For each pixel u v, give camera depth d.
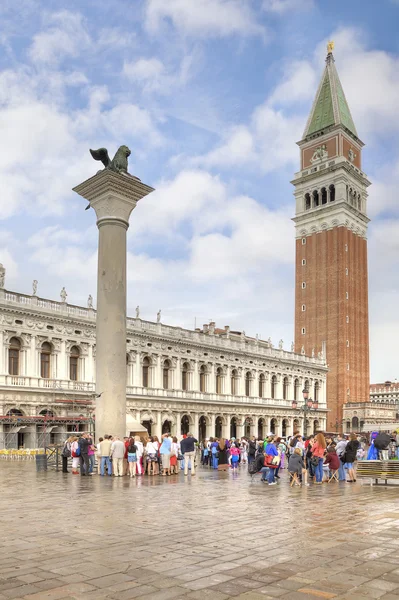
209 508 21.14
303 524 17.81
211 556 13.68
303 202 141.50
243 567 12.73
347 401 126.56
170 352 88.38
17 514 19.52
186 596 10.79
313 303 134.75
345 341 128.50
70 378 74.94
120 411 35.25
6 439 64.25
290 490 27.67
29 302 70.06
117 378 35.28
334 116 139.62
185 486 28.97
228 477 35.12
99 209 37.09
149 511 20.30
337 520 18.58
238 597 10.76
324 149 139.62
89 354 76.75
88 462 34.53
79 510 20.45
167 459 35.56
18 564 12.90
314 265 136.25
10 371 68.31
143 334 83.56
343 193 134.88
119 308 35.94
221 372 97.88
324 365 123.31
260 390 106.50
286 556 13.70
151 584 11.48
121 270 36.41
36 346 70.38
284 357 112.50
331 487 29.27
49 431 67.00
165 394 86.44
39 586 11.30
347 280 132.38
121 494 25.27
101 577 11.92
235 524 17.78
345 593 11.00
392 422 128.25
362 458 47.28
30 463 48.62
